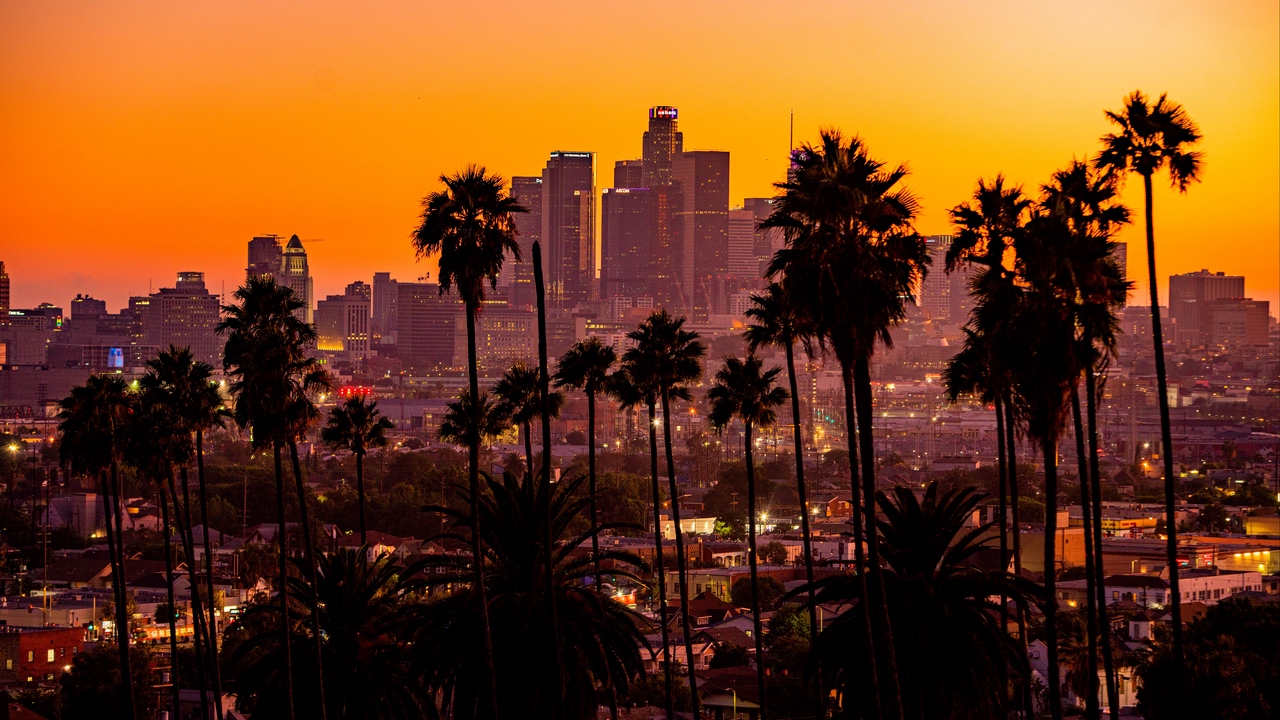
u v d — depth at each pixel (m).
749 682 151.12
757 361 120.50
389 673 93.31
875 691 71.06
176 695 136.75
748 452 120.00
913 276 72.25
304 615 96.69
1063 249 71.62
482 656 81.88
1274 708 105.50
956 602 79.31
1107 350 74.56
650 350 125.69
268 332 105.69
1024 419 74.44
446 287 86.62
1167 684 106.75
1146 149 84.81
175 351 134.88
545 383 87.50
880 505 82.62
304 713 92.62
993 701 79.88
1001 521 99.62
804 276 70.12
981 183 78.25
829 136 72.25
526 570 84.81
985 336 74.62
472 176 86.25
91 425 133.38
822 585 82.88
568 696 82.69
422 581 85.69
